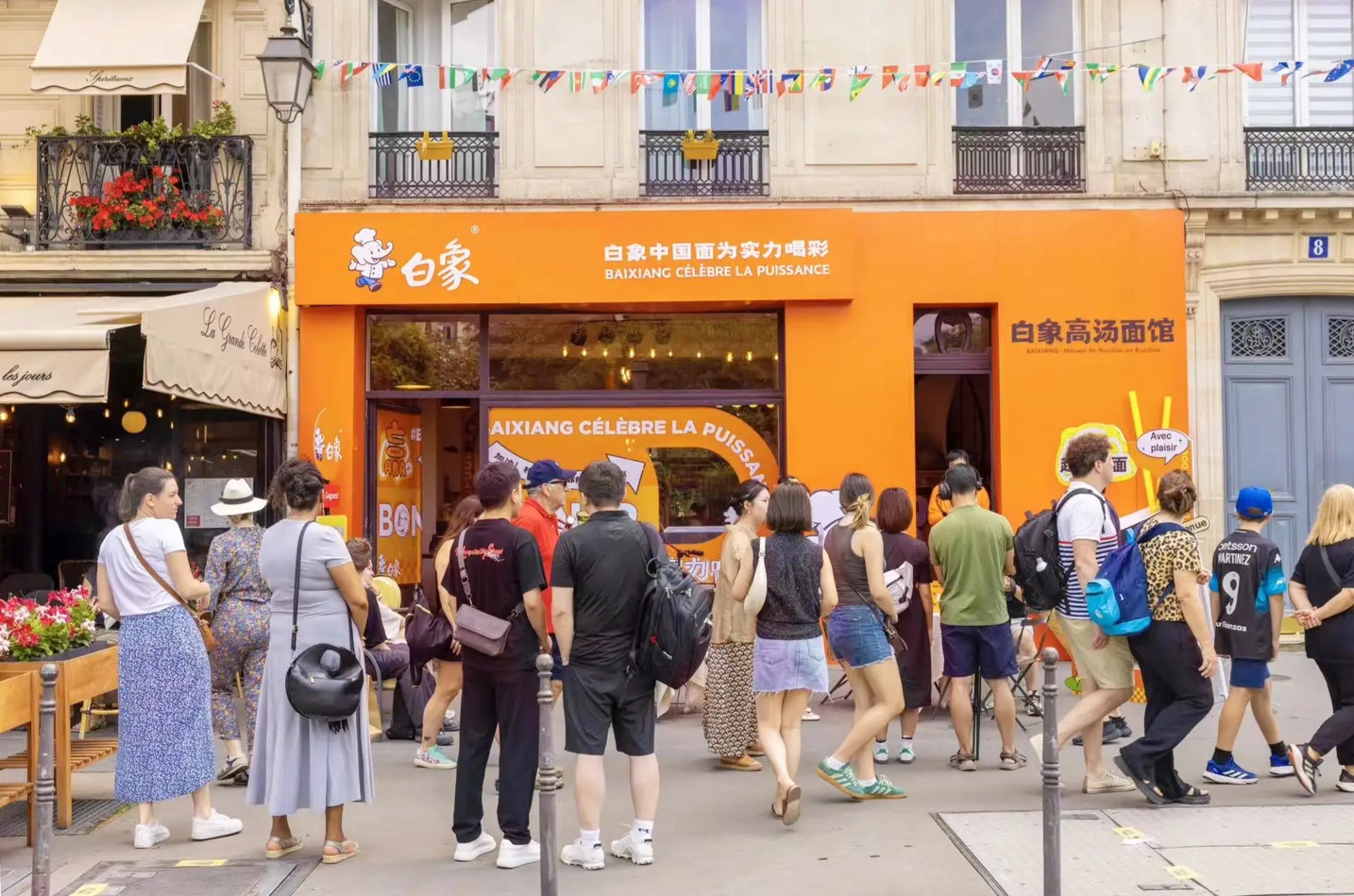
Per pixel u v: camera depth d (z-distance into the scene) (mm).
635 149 11281
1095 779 6492
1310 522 11250
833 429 10969
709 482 11359
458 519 7227
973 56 11508
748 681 7219
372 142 11383
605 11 11359
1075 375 10945
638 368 11438
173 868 5375
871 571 6270
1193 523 7938
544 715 4629
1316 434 11305
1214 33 11234
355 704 5348
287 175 11109
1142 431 10867
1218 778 6688
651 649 5285
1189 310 11102
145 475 5898
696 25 11617
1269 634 6551
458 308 11273
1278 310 11398
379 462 11523
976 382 11844
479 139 11430
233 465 11375
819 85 11164
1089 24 11312
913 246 11023
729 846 5621
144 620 5715
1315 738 6359
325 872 5305
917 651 7414
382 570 11469
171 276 10930
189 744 5754
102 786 7059
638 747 5410
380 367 11453
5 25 11445
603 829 5984
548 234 10938
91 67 10234
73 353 8133
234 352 9812
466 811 5469
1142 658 6164
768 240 10891
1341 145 11320
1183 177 11188
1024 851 5414
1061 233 10992
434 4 11758
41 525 11438
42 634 6219
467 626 5297
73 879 5203
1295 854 5305
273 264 10906
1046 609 6652
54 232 11031
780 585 6000
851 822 5984
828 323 11023
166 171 11031
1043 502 10875
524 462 11383
